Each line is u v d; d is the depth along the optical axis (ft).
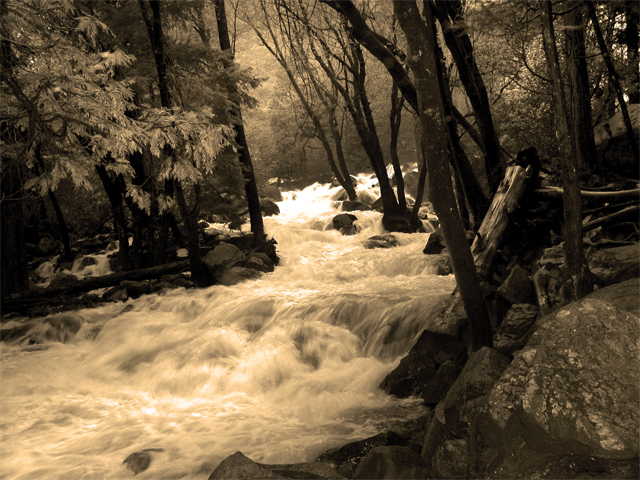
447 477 9.32
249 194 42.45
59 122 17.02
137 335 27.68
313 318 25.61
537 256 24.56
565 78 25.89
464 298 13.83
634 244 19.49
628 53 31.60
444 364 17.39
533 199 26.53
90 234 54.29
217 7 41.47
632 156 27.71
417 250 39.73
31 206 48.67
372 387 19.12
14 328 30.45
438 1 22.94
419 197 53.26
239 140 41.57
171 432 16.88
